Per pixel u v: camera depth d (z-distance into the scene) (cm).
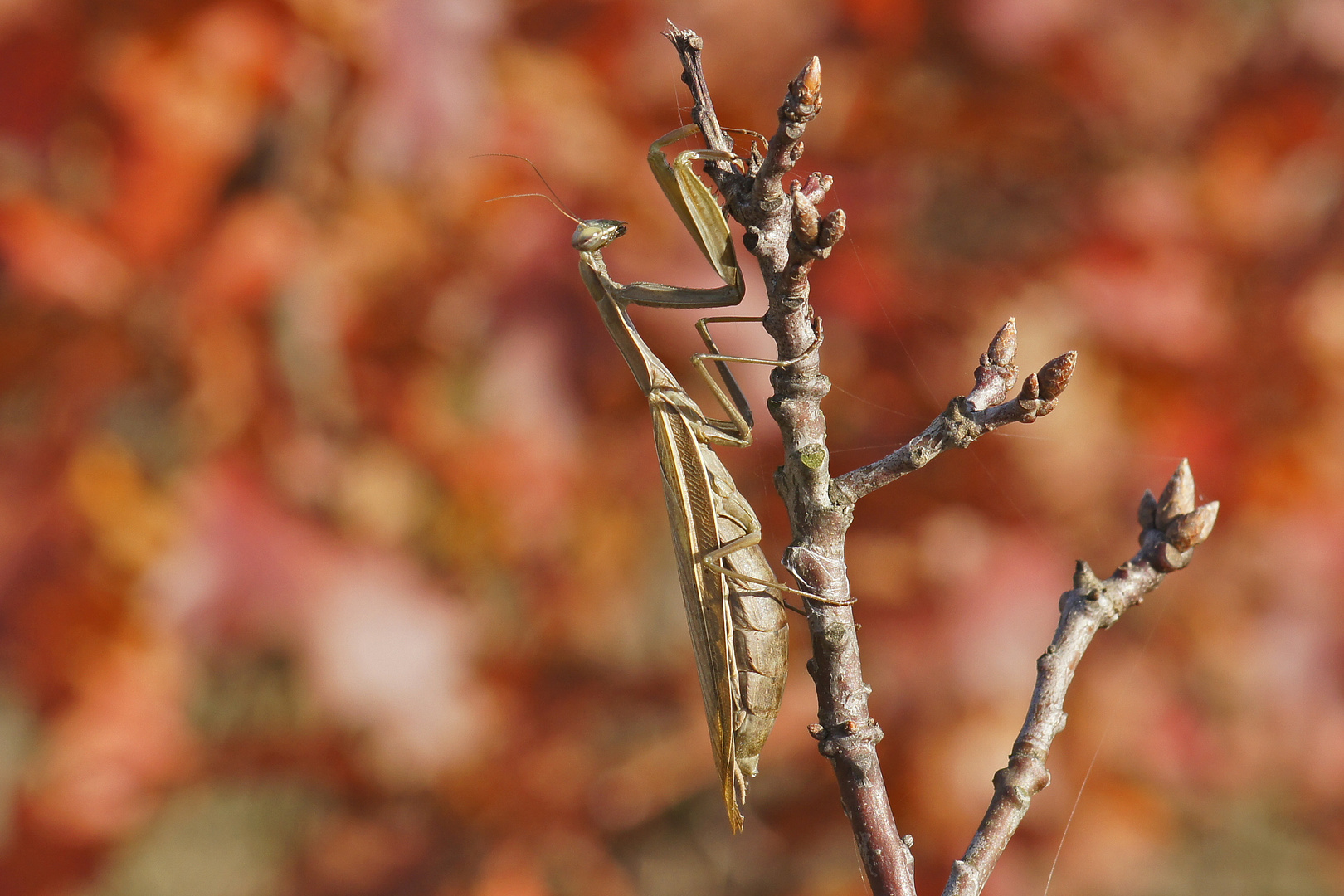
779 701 68
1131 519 74
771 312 65
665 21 74
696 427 69
